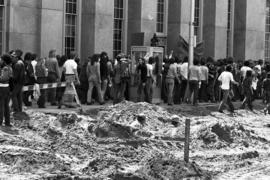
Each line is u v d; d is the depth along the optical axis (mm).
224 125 22453
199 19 42469
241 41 45562
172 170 15695
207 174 16141
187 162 16141
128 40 37750
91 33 34781
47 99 29484
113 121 21578
